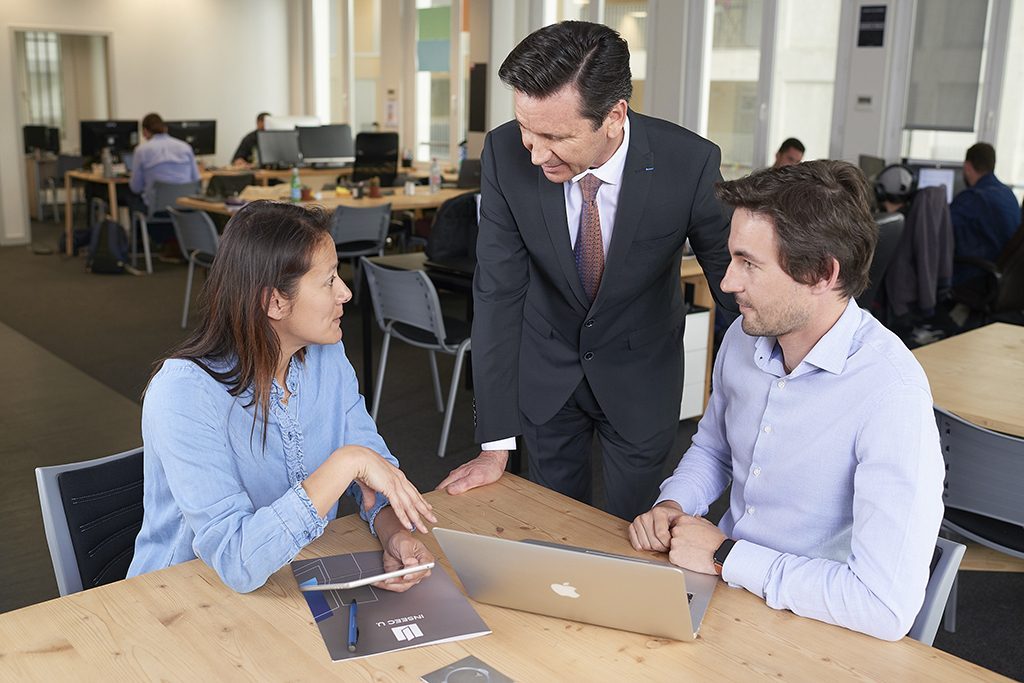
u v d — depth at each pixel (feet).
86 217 40.01
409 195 25.59
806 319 4.74
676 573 3.99
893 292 17.88
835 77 23.81
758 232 4.57
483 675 4.04
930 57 22.67
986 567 8.28
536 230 6.95
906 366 4.72
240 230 4.97
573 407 7.76
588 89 5.73
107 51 37.17
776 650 4.26
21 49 41.75
